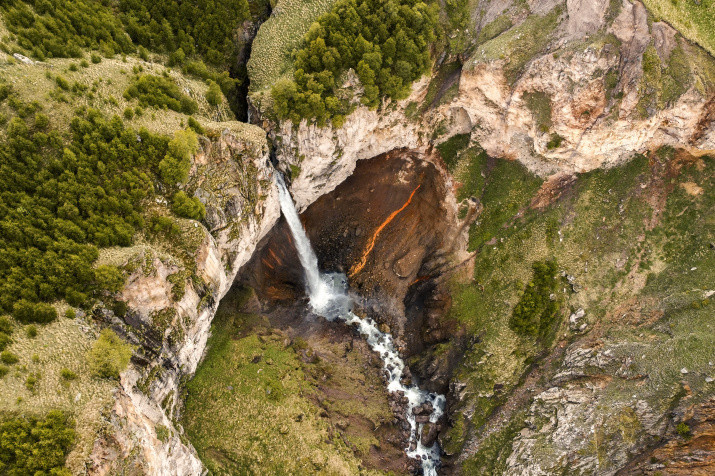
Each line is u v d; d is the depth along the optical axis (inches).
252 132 2129.7
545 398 2050.9
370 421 2209.6
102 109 1818.4
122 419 1413.6
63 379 1387.8
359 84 2242.9
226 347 2213.3
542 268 2246.6
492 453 2068.2
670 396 1795.0
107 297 1577.3
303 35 2308.1
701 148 2101.4
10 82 1659.7
